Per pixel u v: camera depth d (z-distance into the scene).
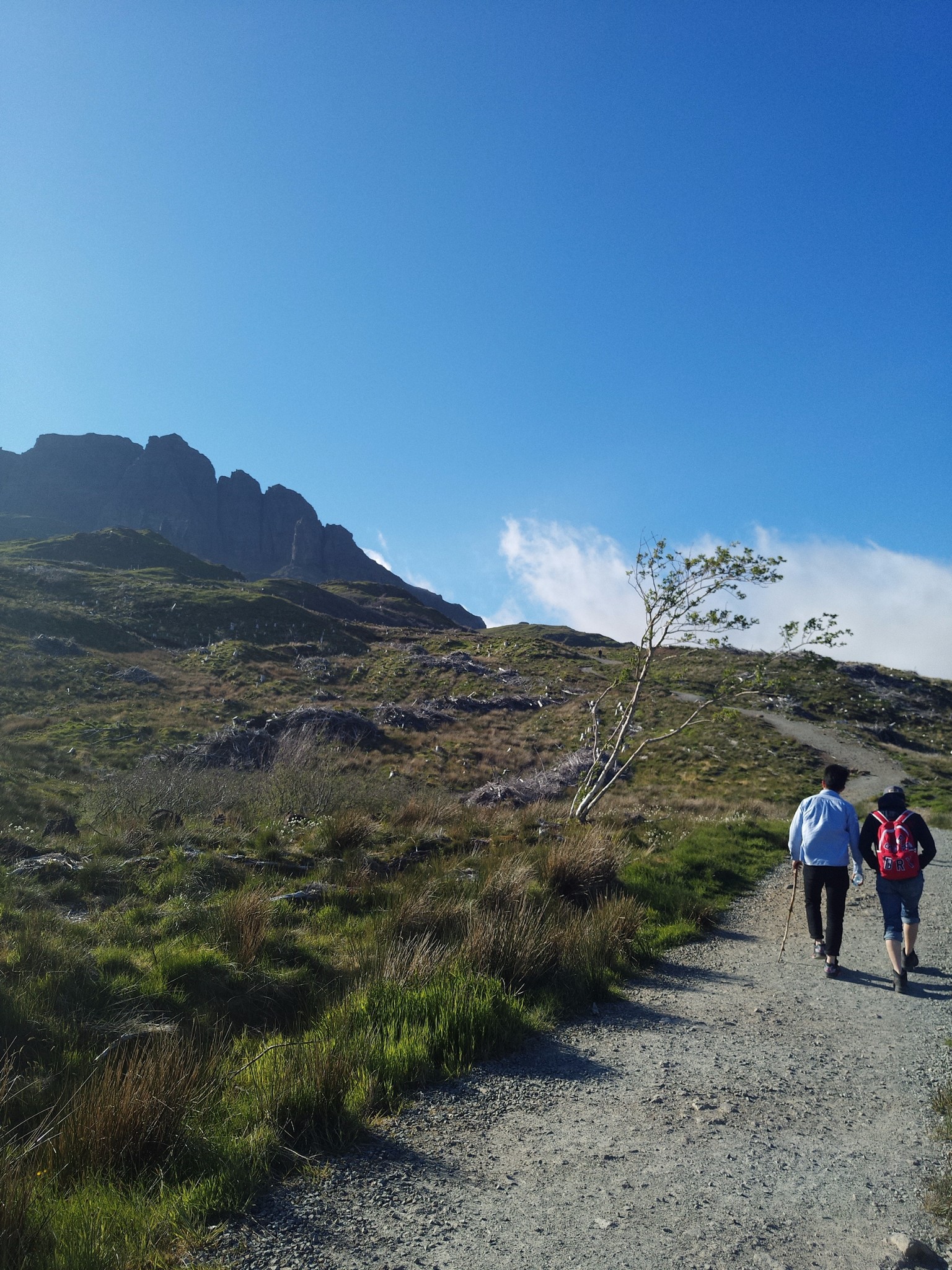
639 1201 3.23
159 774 18.72
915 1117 4.09
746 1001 6.18
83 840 11.07
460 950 6.41
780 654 14.44
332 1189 3.31
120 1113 3.67
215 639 70.44
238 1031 5.75
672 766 41.88
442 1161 3.58
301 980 6.48
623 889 9.37
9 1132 3.82
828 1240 2.95
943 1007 6.00
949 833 18.11
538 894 8.51
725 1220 3.09
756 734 48.62
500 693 59.69
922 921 9.16
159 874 9.07
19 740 33.16
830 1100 4.31
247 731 36.44
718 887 10.79
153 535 134.38
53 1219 2.95
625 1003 6.13
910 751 49.62
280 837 10.85
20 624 58.84
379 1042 4.70
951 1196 3.25
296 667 64.94
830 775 7.61
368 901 8.67
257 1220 3.07
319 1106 3.92
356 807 13.56
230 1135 3.64
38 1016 5.23
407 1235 2.96
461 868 9.79
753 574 14.33
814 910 7.31
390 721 48.97
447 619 150.25
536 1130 3.90
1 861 8.78
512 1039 5.11
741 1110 4.17
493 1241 2.92
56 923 6.97
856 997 6.27
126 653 59.81
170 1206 3.11
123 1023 5.38
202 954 6.44
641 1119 4.04
